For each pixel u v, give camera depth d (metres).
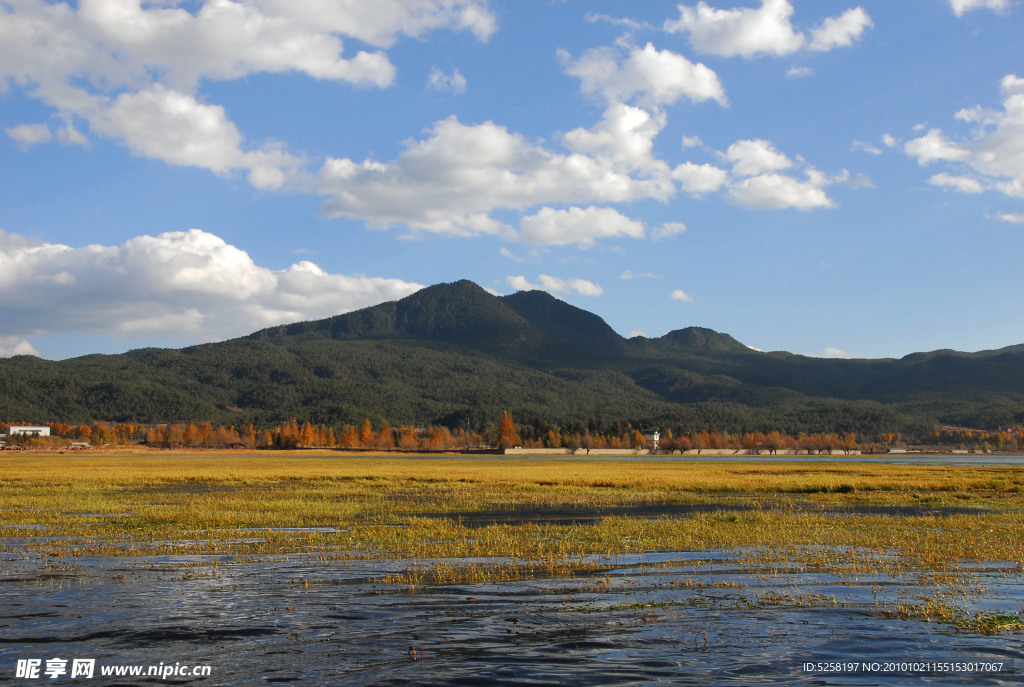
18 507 44.50
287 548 29.16
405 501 50.34
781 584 22.56
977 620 18.61
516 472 87.06
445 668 15.35
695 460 149.00
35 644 16.73
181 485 65.31
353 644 16.77
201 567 25.06
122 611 19.23
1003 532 34.66
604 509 46.31
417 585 22.30
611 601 20.39
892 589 21.92
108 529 34.81
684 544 30.33
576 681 14.69
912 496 55.81
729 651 16.38
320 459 139.12
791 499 54.09
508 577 23.52
